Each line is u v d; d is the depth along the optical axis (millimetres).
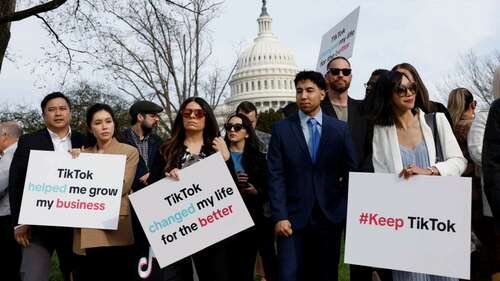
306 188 3953
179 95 23281
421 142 3684
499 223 3139
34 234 4320
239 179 4805
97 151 4488
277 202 3957
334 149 3982
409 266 3271
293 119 4164
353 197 3465
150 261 4289
